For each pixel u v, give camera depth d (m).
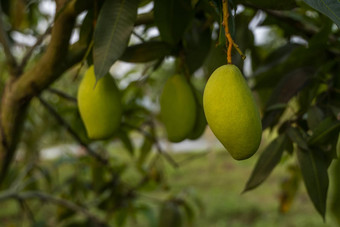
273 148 0.91
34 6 1.45
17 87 1.02
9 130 1.06
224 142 0.77
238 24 1.01
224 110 0.76
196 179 7.04
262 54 1.25
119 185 1.71
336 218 0.86
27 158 1.77
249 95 0.77
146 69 1.04
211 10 0.88
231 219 4.96
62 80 1.86
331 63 1.02
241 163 8.19
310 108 0.93
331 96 0.96
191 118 0.96
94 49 0.82
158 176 1.68
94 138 0.92
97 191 1.71
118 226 1.80
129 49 0.92
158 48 0.93
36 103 1.78
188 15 0.92
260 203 5.48
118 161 1.73
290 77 0.99
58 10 0.87
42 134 1.77
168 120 0.96
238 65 0.95
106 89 0.91
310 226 4.32
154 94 1.59
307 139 0.90
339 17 0.71
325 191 0.86
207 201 5.61
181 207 1.80
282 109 0.97
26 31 1.42
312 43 1.01
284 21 1.06
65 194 1.73
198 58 1.01
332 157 0.87
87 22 0.90
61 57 0.94
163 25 0.92
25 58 1.04
